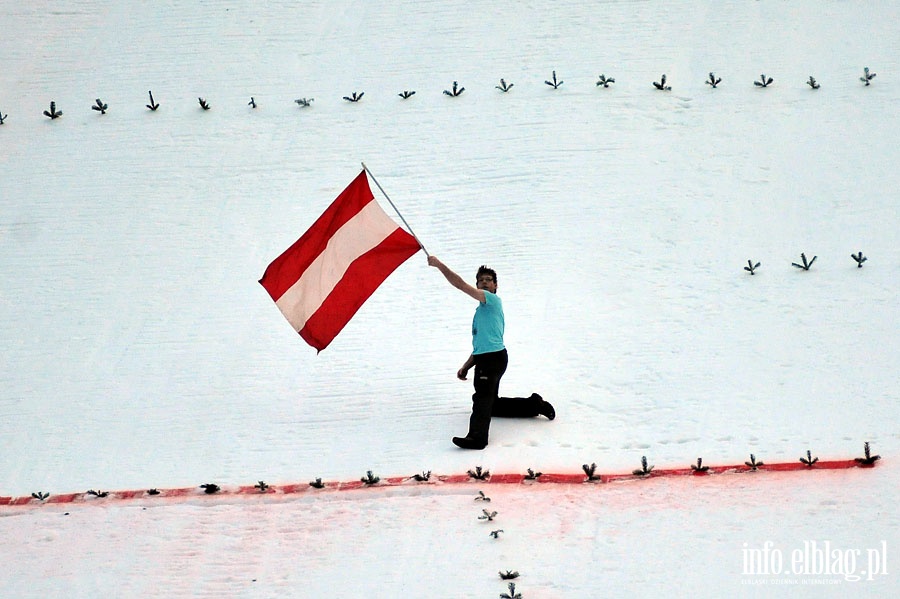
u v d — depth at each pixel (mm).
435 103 50375
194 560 25188
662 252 39062
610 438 28875
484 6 58094
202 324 37438
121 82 54531
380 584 23484
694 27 54406
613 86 50062
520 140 46844
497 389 29469
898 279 35719
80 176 47312
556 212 41969
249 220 43531
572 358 33281
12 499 28531
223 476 28719
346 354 35031
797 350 32500
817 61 50531
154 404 33094
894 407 28906
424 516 25938
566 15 56469
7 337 37594
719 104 48062
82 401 33562
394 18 58031
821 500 24906
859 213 40031
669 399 30578
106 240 42969
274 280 30844
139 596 24031
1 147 49969
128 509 27547
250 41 57188
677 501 25547
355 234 30812
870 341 32469
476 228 41531
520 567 23516
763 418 29094
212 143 48969
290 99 51875
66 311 38875
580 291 37156
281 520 26453
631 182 43406
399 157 46656
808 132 45375
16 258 42312
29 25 60281
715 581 22359
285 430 30891
